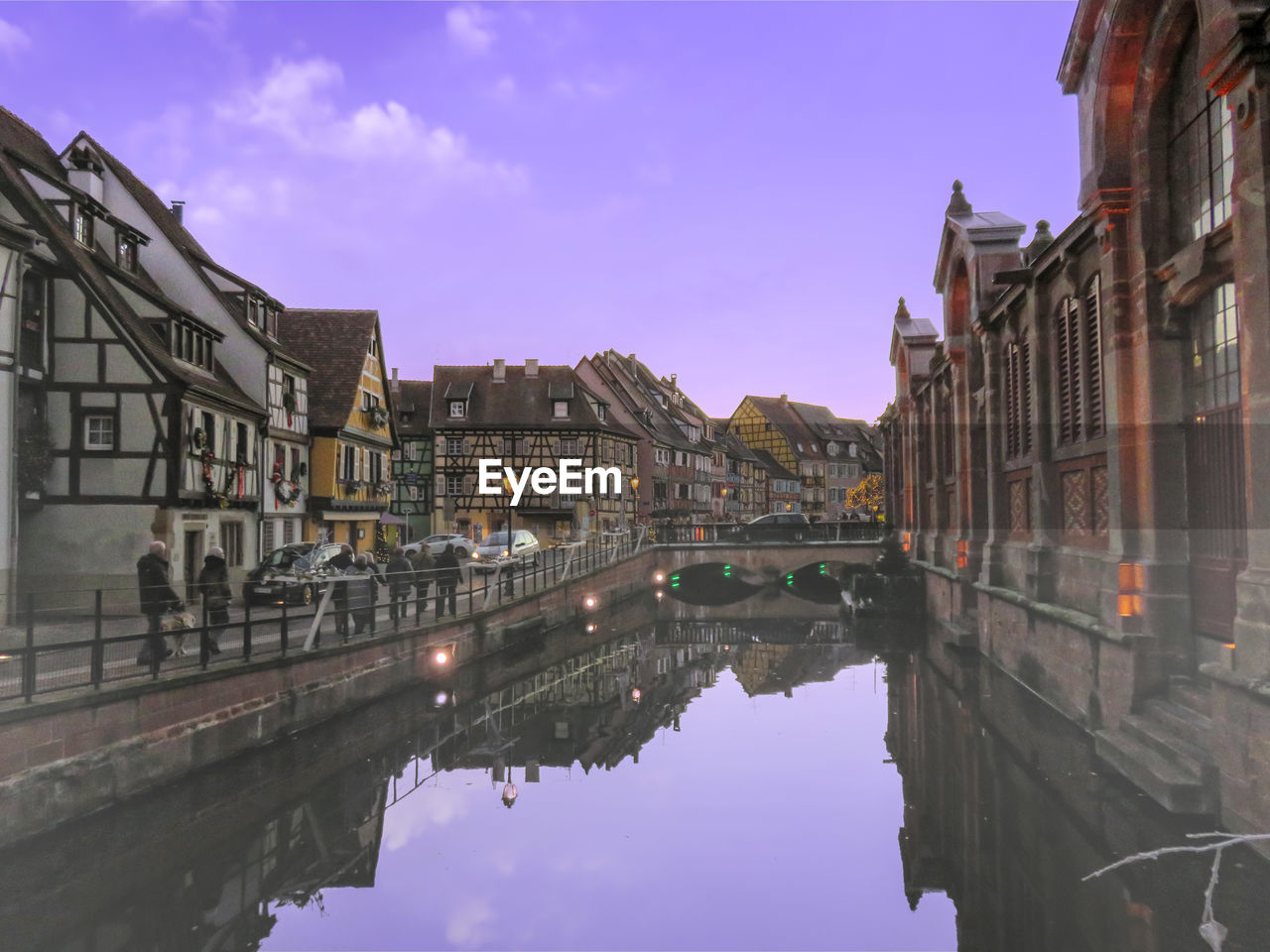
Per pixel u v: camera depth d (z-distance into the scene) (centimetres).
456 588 1878
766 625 2970
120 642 951
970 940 658
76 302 1894
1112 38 972
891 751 1254
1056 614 1227
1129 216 1006
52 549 1872
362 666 1402
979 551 1908
